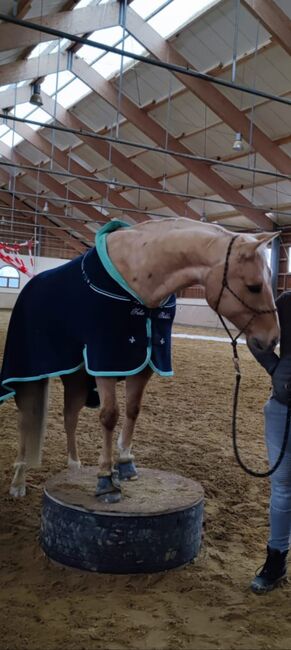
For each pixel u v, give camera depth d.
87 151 21.97
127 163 20.80
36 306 3.06
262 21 10.84
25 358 3.11
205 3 12.12
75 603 2.42
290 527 2.60
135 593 2.52
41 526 2.92
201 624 2.28
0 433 5.11
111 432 2.76
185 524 2.75
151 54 13.80
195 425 5.73
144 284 2.67
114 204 24.73
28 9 10.95
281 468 2.53
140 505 2.72
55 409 6.25
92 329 2.71
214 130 16.89
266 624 2.29
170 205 22.05
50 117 19.89
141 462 4.37
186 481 3.14
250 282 2.42
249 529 3.27
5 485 3.80
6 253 27.80
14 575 2.66
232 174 19.06
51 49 14.75
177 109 16.61
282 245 21.30
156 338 2.83
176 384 8.25
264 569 2.61
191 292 26.50
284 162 15.79
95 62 15.59
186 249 2.58
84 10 12.02
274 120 14.99
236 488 3.91
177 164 20.05
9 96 17.64
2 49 11.26
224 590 2.57
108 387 2.71
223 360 11.62
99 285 2.71
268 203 20.27
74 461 3.67
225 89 14.52
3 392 3.29
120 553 2.64
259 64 13.23
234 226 23.22
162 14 12.86
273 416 2.54
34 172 25.67
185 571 2.75
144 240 2.70
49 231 32.50
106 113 18.48
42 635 2.16
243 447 4.95
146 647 2.11
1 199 31.06
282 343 2.52
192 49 13.66
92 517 2.64
